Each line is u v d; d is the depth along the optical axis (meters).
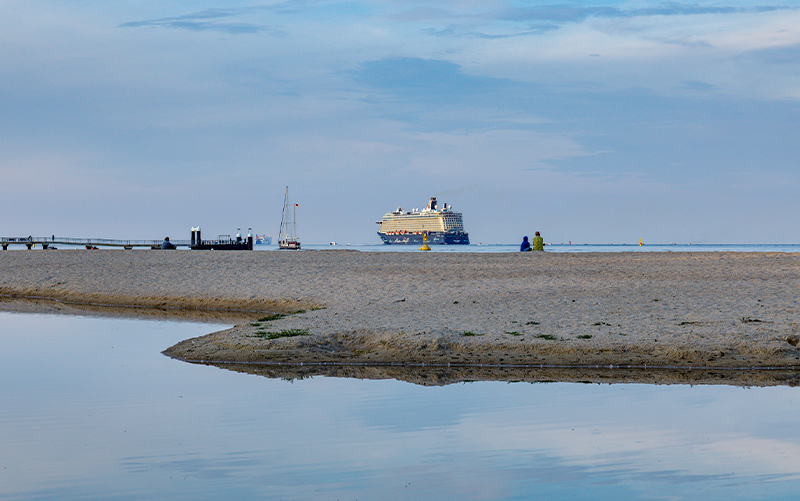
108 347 15.80
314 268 29.44
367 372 12.97
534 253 37.94
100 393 11.19
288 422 9.38
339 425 9.20
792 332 14.67
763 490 6.81
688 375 12.51
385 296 21.64
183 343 15.85
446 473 7.35
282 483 7.09
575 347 14.19
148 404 10.44
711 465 7.56
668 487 6.91
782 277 23.73
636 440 8.46
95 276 29.61
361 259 34.47
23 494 6.82
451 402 10.51
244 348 14.77
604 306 18.39
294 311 21.06
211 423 9.33
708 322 15.87
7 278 30.44
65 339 16.98
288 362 13.77
